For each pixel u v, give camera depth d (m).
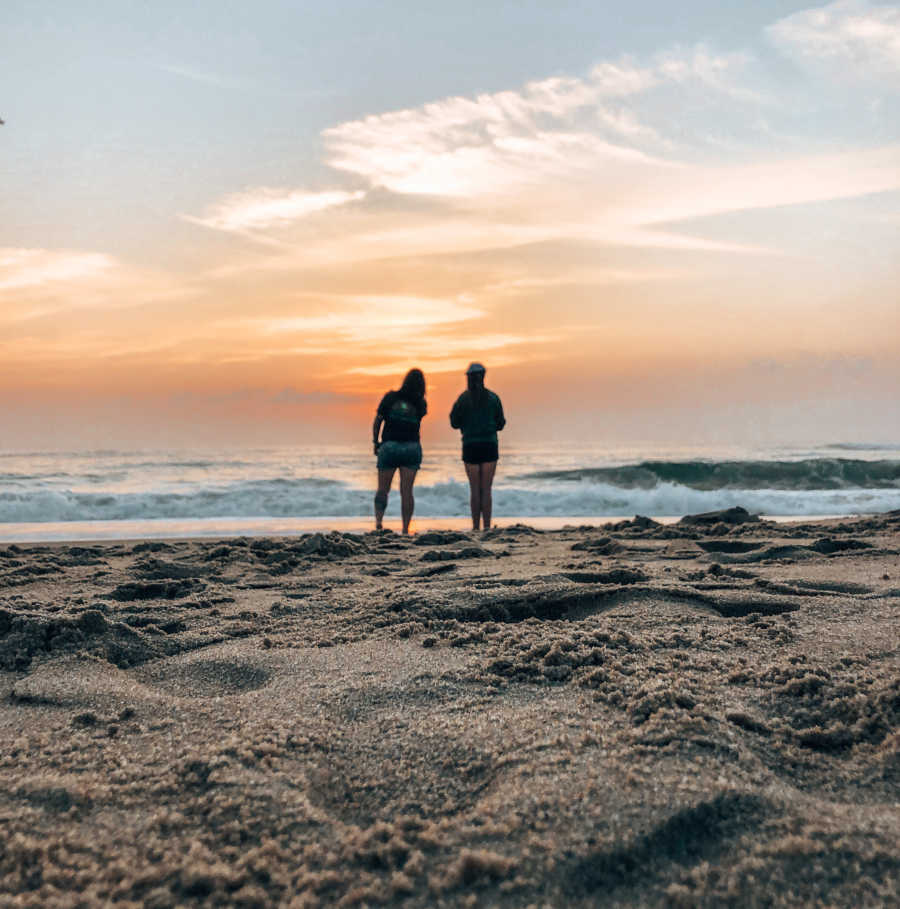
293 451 36.97
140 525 9.77
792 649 2.35
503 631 2.71
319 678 2.25
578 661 2.24
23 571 4.44
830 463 17.34
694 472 17.33
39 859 1.29
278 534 8.61
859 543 4.96
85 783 1.55
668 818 1.34
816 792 1.49
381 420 8.36
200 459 28.39
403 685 2.14
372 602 3.36
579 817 1.36
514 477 18.72
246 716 1.94
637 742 1.65
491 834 1.34
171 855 1.30
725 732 1.68
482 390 8.28
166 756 1.70
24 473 19.62
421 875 1.25
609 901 1.17
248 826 1.39
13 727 1.93
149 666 2.54
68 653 2.56
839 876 1.19
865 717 1.75
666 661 2.24
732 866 1.23
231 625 3.05
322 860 1.29
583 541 5.75
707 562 4.54
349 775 1.62
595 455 32.88
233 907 1.17
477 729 1.81
